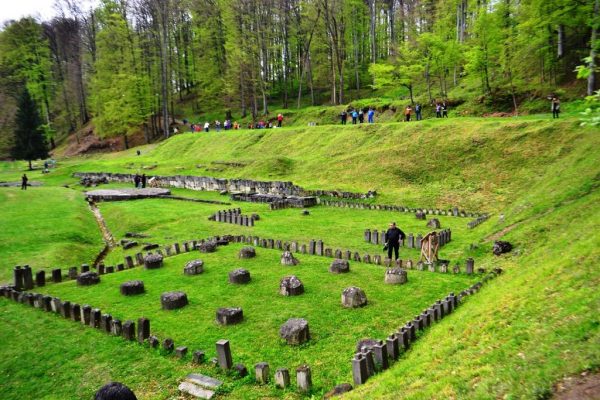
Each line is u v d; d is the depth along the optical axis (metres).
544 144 29.55
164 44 68.25
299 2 74.06
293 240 22.38
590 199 17.08
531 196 22.05
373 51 68.50
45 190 39.91
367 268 17.34
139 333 11.96
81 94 83.75
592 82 33.25
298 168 40.03
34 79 78.94
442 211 27.39
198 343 11.72
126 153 64.75
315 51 72.69
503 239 18.47
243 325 12.62
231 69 68.38
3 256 21.61
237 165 44.06
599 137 23.78
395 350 9.99
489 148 31.73
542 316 8.59
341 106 58.03
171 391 9.70
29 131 60.62
